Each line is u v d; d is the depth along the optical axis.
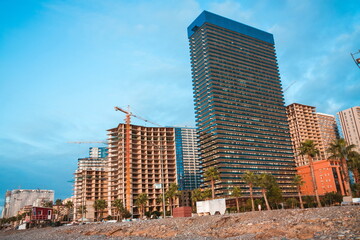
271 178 142.25
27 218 126.44
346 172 80.00
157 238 48.12
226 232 43.59
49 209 136.50
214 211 84.56
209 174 129.25
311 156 84.38
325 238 28.30
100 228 71.69
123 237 53.75
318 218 39.47
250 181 121.44
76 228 81.19
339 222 35.00
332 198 159.75
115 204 180.12
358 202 63.88
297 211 49.28
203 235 44.72
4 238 80.81
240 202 176.38
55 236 70.94
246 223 46.94
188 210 75.94
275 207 153.75
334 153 82.25
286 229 36.81
